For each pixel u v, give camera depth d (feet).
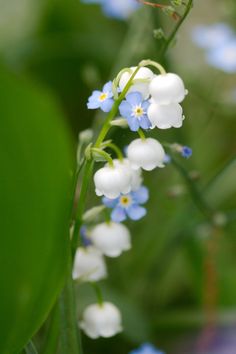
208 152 1.51
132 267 1.27
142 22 1.23
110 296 1.15
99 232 0.85
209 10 1.78
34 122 0.61
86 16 1.59
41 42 1.48
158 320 1.16
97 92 0.76
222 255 1.32
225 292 1.22
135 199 0.80
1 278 0.69
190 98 1.49
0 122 0.61
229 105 1.43
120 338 1.17
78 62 1.50
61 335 0.76
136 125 0.73
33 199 0.65
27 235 0.67
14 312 0.71
